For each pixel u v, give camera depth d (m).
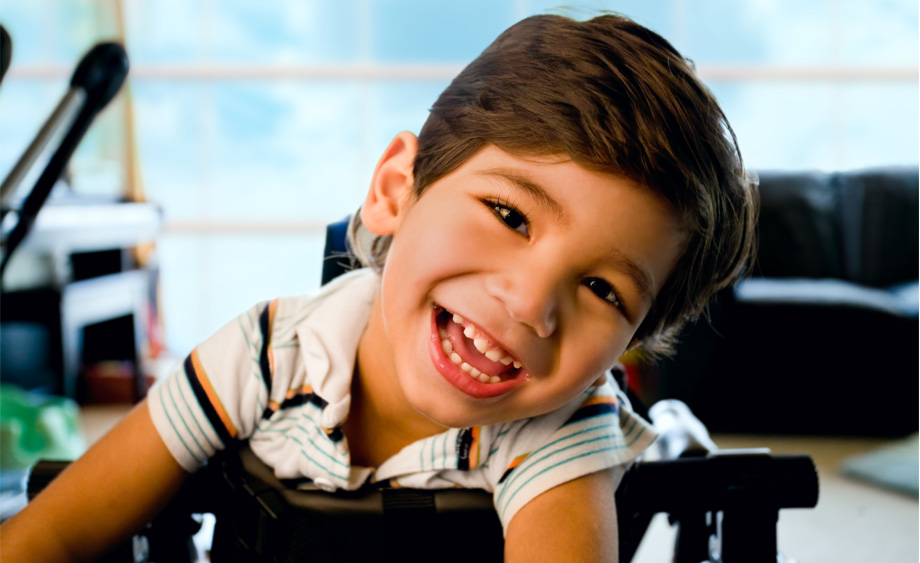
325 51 4.34
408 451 0.68
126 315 3.20
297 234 4.09
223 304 4.20
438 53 4.30
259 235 4.08
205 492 0.72
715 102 0.62
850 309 2.58
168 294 4.16
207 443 0.70
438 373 0.58
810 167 4.17
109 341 3.23
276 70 4.03
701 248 0.61
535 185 0.55
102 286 2.84
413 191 0.63
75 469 0.70
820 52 4.22
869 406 2.61
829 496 2.08
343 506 0.65
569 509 0.63
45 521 0.67
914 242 3.07
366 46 4.17
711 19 4.29
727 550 0.72
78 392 3.06
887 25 4.16
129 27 3.93
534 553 0.61
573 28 0.62
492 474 0.67
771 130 4.16
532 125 0.56
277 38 4.41
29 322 2.61
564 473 0.65
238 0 4.29
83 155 3.70
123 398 3.08
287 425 0.70
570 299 0.56
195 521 0.75
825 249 3.07
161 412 0.70
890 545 1.76
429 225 0.59
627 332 0.59
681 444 0.79
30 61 3.86
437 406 0.59
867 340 2.58
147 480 0.69
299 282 4.20
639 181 0.55
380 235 0.68
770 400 2.63
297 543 0.66
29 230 1.48
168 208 4.18
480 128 0.59
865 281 3.05
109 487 0.69
